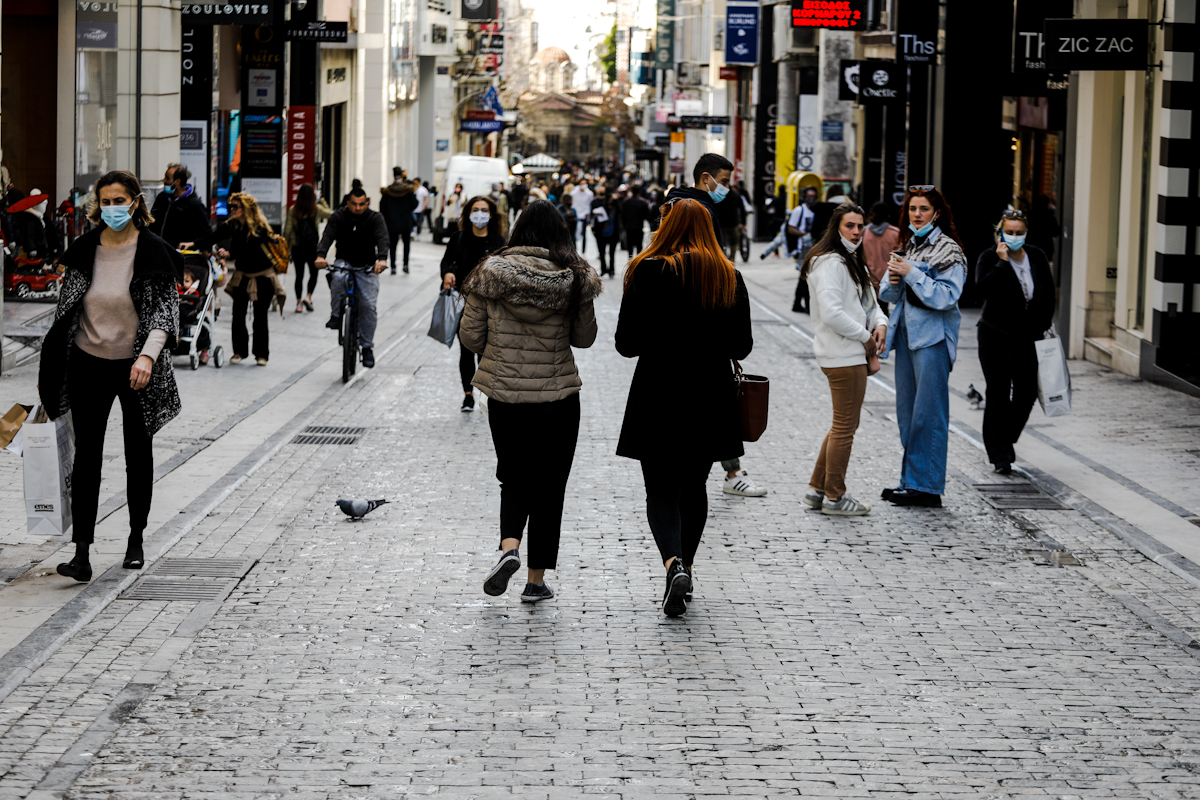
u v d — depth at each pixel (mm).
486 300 8266
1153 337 17906
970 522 10766
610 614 8242
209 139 28734
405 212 34875
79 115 22984
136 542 8891
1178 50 17141
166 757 6039
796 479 12203
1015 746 6336
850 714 6707
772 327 24953
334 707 6684
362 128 50938
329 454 12914
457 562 9344
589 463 12648
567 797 5688
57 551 9266
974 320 24938
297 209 24797
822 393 17250
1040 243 25109
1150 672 7422
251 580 8828
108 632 7723
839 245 10695
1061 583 9156
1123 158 19062
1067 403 12117
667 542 8109
